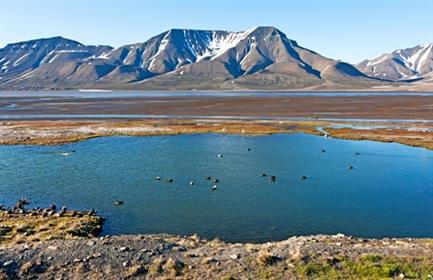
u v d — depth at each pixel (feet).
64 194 140.77
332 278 61.46
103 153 215.31
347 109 490.49
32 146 234.99
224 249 77.82
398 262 66.13
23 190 145.38
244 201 132.87
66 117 409.28
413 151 218.18
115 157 204.74
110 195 139.64
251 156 207.92
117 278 63.67
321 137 269.64
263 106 558.97
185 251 76.38
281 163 190.49
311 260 67.72
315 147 233.14
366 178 161.89
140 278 63.93
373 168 179.32
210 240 96.89
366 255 68.59
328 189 146.92
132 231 106.32
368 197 136.56
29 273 64.59
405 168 178.81
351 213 120.37
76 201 133.08
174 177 164.66
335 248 74.84
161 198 136.36
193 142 252.62
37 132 287.69
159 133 287.89
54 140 253.65
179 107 551.18
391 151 218.79
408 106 520.42
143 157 205.05
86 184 153.69
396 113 429.38
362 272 63.00
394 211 122.11
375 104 569.64
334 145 239.09
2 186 150.51
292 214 119.75
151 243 79.77
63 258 69.77
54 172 172.24
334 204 129.29
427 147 226.58
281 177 164.45
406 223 111.96
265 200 133.80
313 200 133.69
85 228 103.14
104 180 159.43
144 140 260.42
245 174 169.58
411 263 65.82
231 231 106.32
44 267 66.69
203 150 224.94
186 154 213.25
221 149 228.02
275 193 142.10
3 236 90.63
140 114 444.96
